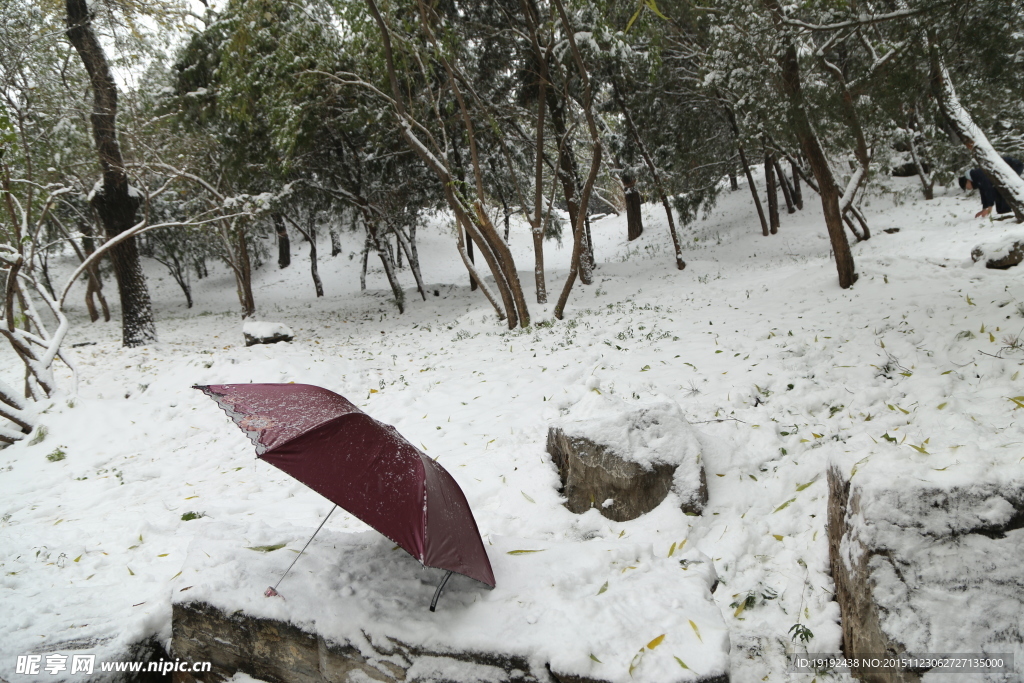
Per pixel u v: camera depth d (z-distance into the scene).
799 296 10.98
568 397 8.02
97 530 5.39
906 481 3.26
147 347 17.55
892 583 3.09
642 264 23.27
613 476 4.78
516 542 4.06
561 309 13.84
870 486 3.30
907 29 6.72
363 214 21.42
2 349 18.09
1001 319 7.34
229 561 3.69
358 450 3.23
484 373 10.25
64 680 3.32
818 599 3.74
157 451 8.55
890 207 22.14
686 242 27.09
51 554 4.89
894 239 16.72
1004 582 3.01
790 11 8.26
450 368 11.19
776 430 6.01
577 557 3.81
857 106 8.76
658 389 7.70
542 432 6.88
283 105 14.14
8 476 8.02
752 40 8.75
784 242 22.36
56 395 10.36
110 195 17.00
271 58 13.82
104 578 4.42
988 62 6.51
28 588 4.29
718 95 17.59
